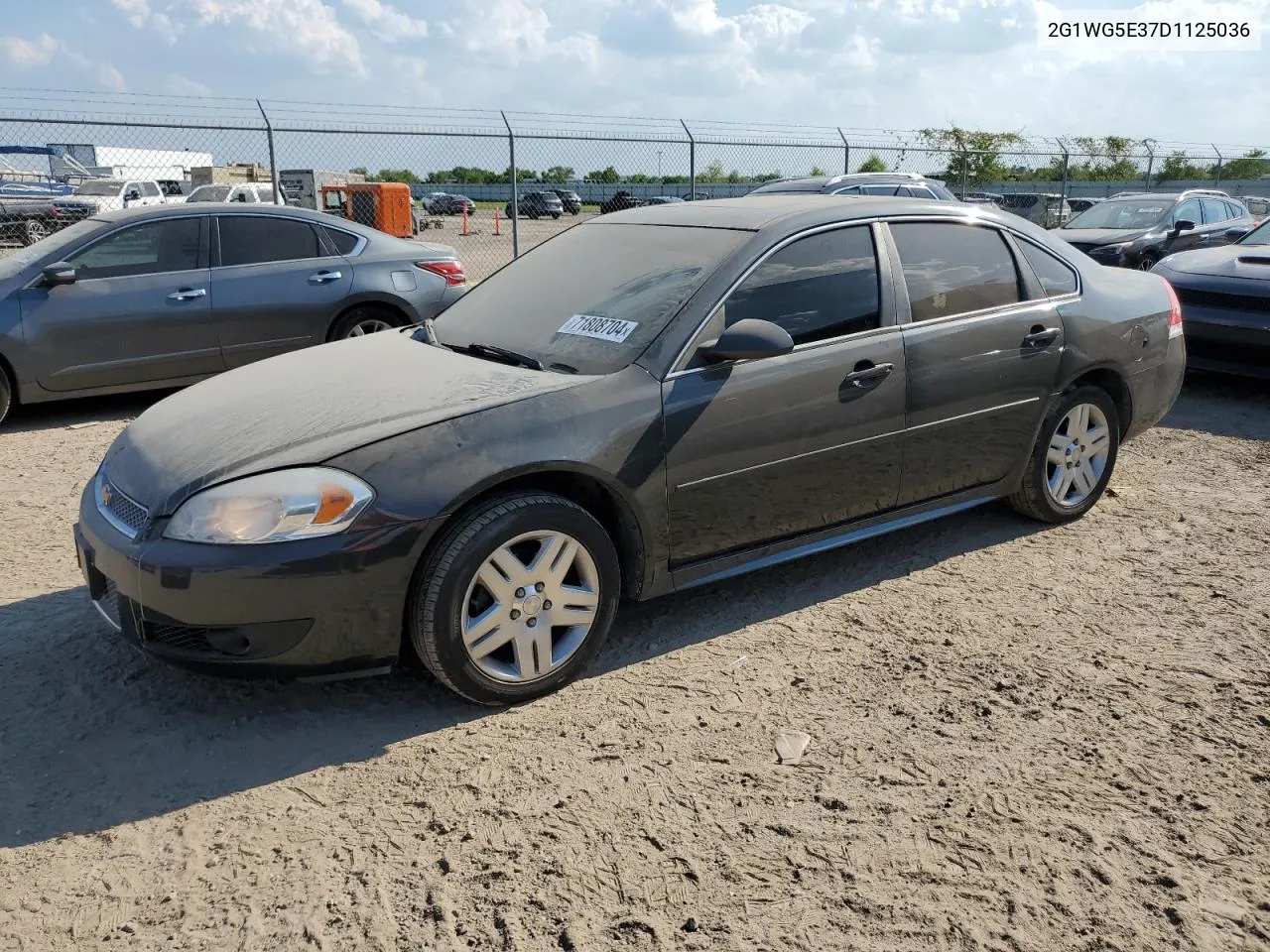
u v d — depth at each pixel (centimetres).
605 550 329
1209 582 420
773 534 375
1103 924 227
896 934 224
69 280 686
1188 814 266
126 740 304
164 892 239
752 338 334
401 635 308
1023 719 313
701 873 244
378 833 260
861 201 413
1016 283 441
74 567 436
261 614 286
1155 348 492
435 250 847
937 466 416
